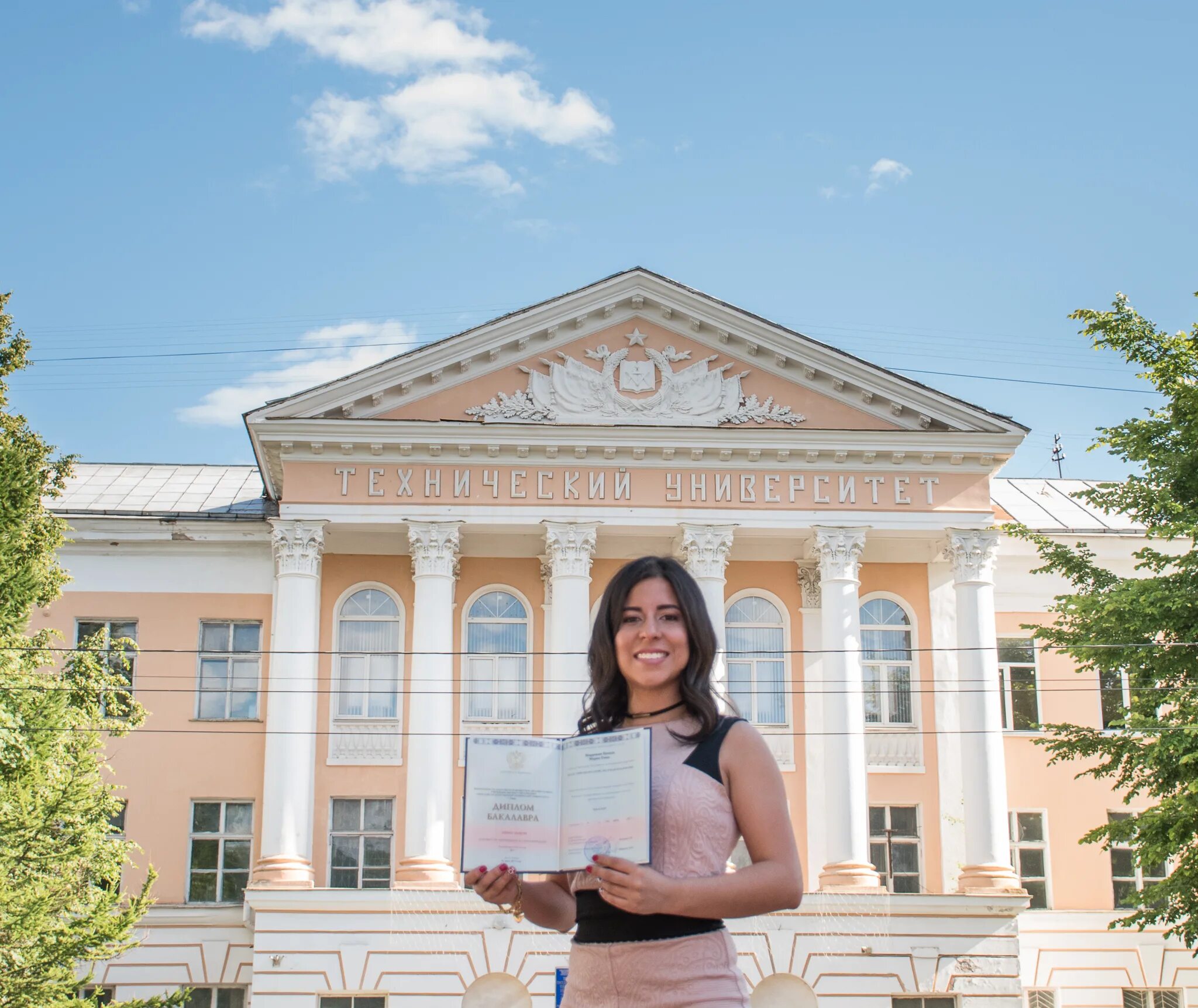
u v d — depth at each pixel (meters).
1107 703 34.53
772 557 33.41
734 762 4.46
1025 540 30.81
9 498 23.20
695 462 31.72
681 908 4.15
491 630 32.75
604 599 4.89
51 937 21.55
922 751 32.66
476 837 4.41
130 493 36.81
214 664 33.09
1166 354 24.94
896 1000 29.28
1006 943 29.59
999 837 30.70
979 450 31.89
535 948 28.53
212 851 32.06
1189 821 23.23
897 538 32.47
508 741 4.50
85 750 23.75
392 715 32.09
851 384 31.94
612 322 32.22
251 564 33.62
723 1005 4.22
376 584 32.75
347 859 31.30
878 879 30.28
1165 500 24.41
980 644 31.47
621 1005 4.26
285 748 29.98
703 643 4.75
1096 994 32.62
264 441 31.02
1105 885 33.50
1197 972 32.81
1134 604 24.34
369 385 31.19
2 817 21.70
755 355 32.28
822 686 32.38
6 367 25.06
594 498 31.47
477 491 31.34
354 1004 28.56
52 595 25.56
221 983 31.03
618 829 4.26
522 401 31.59
